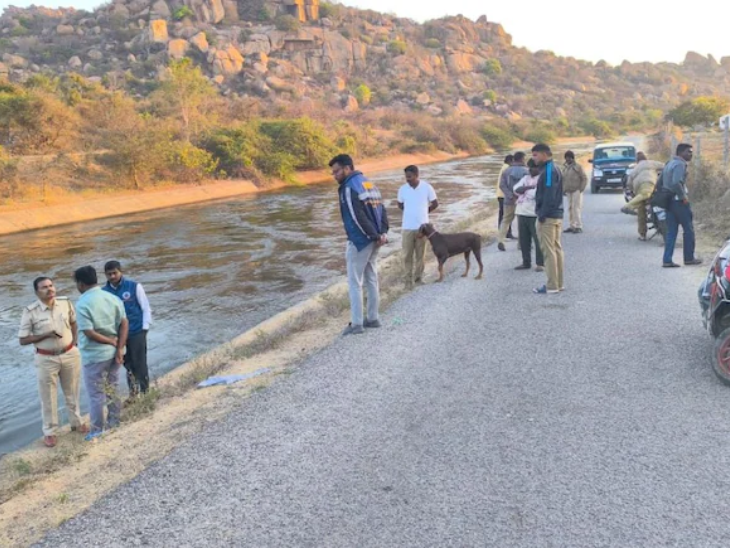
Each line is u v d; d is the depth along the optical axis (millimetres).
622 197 21094
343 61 123688
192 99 44594
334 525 3568
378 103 110562
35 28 129375
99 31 119062
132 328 7062
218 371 7188
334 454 4418
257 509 3785
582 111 139750
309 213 27266
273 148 44562
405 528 3496
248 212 28203
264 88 97438
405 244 9836
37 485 4789
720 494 3682
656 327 6914
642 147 50688
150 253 18609
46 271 16672
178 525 3678
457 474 4035
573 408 4949
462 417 4891
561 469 4035
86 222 26594
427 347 6715
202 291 13422
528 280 9703
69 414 6781
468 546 3316
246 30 117500
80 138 39688
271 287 13539
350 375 6023
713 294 5430
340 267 15438
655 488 3773
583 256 11297
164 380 7816
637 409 4879
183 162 36000
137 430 5664
